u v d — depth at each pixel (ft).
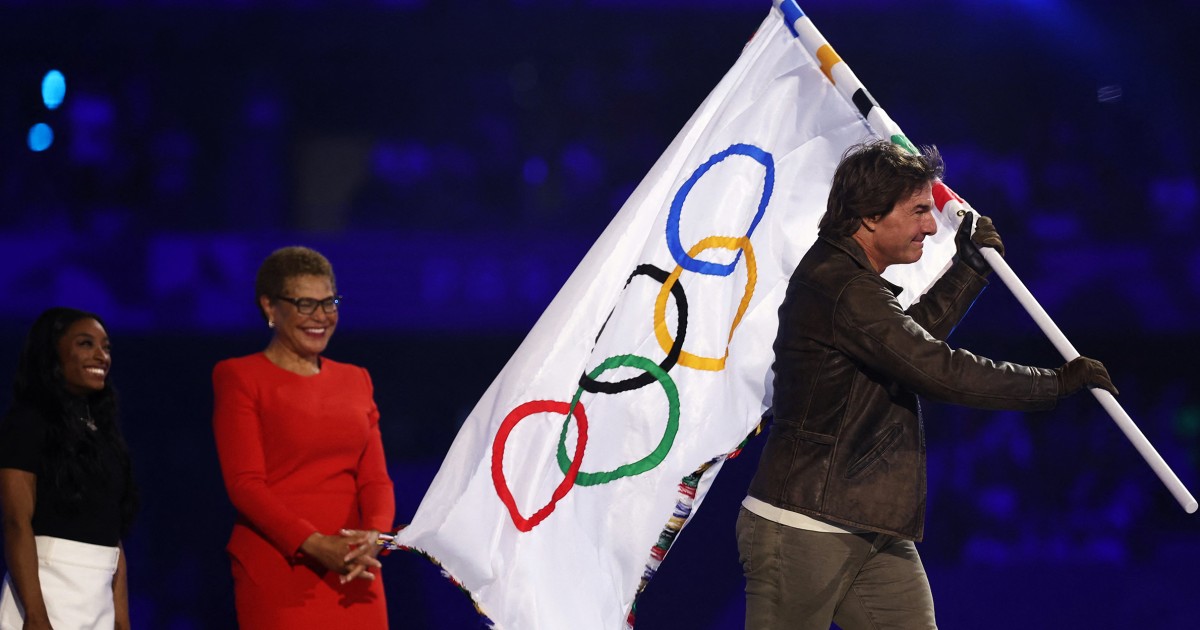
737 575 50.39
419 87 77.92
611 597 18.99
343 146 77.97
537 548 18.83
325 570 21.58
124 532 22.63
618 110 78.02
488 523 18.78
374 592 22.21
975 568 52.37
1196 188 73.05
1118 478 62.80
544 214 76.48
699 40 76.69
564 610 18.78
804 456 17.62
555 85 78.02
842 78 20.35
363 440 22.54
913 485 17.54
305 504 21.72
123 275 68.33
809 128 20.83
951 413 63.46
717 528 51.70
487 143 77.77
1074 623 50.60
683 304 19.76
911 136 77.10
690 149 20.45
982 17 73.82
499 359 71.87
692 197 20.20
